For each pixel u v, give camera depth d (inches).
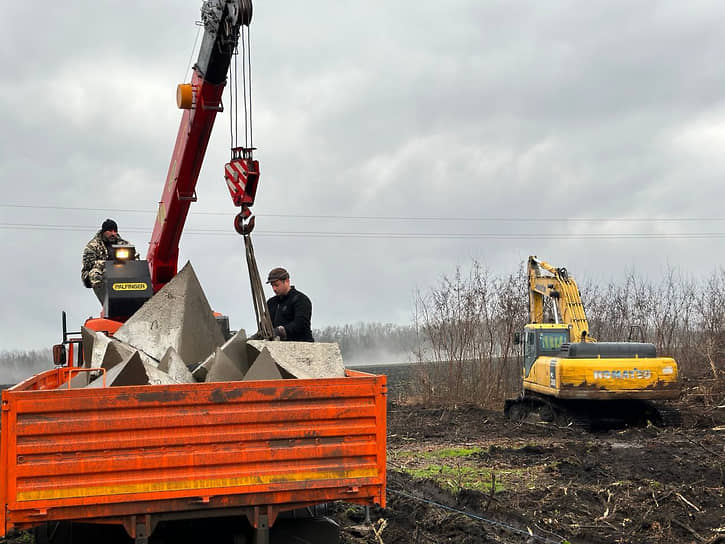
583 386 637.9
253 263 320.5
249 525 223.8
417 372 884.0
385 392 216.5
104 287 394.6
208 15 358.3
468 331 849.5
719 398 756.0
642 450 514.6
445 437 617.0
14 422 189.9
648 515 329.4
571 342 701.3
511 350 853.2
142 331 277.1
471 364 853.2
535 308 799.1
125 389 197.6
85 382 253.1
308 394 210.5
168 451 200.4
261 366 233.8
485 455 502.3
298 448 209.5
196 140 394.3
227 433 204.7
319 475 210.7
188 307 286.2
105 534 228.8
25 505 189.6
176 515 203.0
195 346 282.7
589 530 308.3
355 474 213.3
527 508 345.4
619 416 679.1
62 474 192.9
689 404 750.5
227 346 257.9
